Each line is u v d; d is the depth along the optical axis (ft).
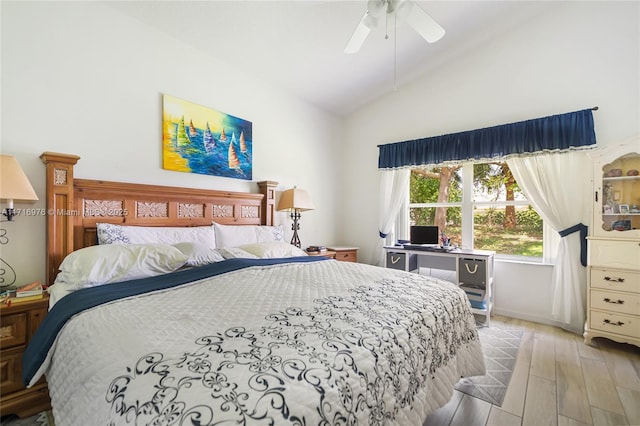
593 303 8.05
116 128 7.43
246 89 10.60
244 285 5.40
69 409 3.12
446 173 12.34
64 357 3.55
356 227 14.66
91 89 7.02
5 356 4.93
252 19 8.04
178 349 2.87
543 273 9.95
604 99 8.82
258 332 3.32
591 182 8.29
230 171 9.96
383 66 11.39
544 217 9.59
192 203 8.82
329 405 2.41
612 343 8.20
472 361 5.73
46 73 6.39
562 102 9.47
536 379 6.36
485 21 9.93
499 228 11.19
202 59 9.25
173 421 2.03
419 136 12.51
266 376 2.47
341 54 10.14
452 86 11.66
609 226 8.17
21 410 5.04
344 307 4.31
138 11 7.52
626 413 5.21
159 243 6.85
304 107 13.04
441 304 5.08
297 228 11.84
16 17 6.02
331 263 8.07
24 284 6.10
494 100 10.73
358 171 14.56
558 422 5.00
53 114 6.48
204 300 4.46
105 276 5.35
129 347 2.94
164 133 8.28
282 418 2.12
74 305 4.33
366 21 6.38
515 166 10.00
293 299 4.62
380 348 3.31
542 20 9.80
